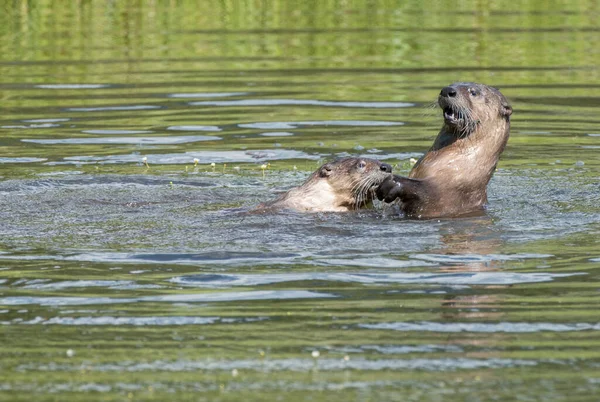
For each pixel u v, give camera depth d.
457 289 28.16
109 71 66.88
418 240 33.12
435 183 38.28
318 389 21.73
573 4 90.81
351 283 28.73
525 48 73.25
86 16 85.06
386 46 74.38
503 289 28.06
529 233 33.84
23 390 21.72
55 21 83.12
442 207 38.09
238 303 27.20
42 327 25.50
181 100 59.22
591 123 53.22
